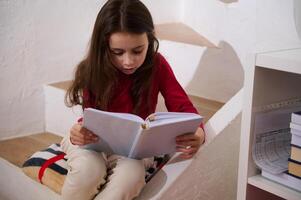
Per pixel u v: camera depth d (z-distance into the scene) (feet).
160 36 6.70
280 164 3.81
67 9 6.49
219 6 6.17
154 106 4.81
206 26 6.53
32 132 6.46
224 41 6.07
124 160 4.18
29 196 5.06
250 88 3.69
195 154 4.36
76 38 6.70
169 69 4.82
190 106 4.61
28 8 6.06
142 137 3.80
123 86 4.63
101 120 3.82
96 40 4.29
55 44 6.46
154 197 4.14
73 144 4.17
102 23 4.18
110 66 4.35
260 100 3.77
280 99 3.94
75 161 4.11
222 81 6.11
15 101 6.19
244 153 3.83
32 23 6.14
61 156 4.99
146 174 4.63
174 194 4.28
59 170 4.76
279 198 4.14
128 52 4.17
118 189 3.98
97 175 4.03
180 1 7.57
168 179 4.25
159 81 4.78
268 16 5.37
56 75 6.57
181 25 7.48
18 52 6.07
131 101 4.69
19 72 6.14
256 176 3.87
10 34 5.95
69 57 6.67
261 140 3.87
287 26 5.12
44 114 6.55
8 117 6.16
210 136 4.49
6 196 5.59
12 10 5.90
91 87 4.51
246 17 5.74
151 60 4.58
